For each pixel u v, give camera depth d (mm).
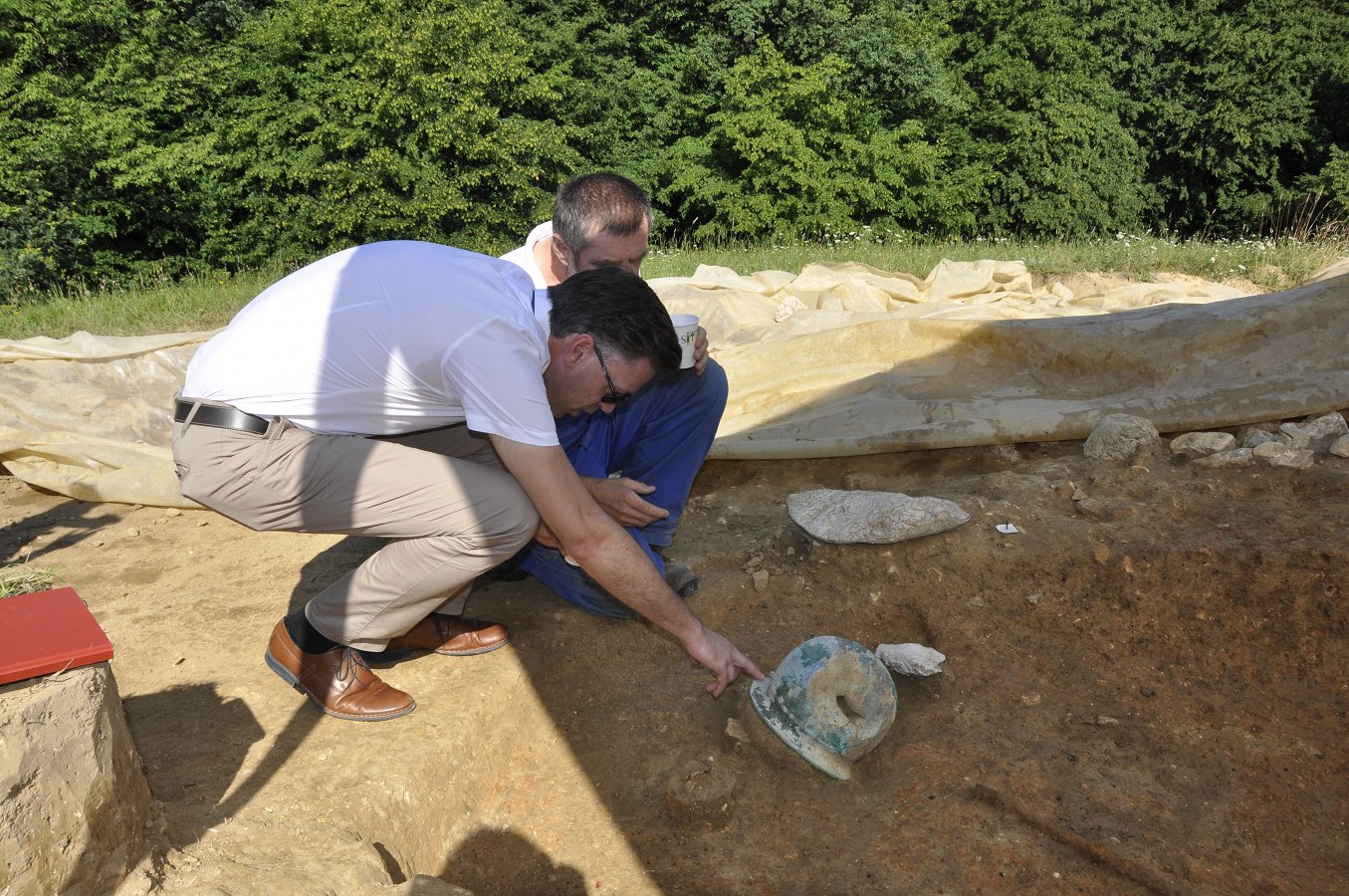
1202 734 2678
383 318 2270
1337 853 2281
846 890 2246
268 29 15562
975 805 2475
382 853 2211
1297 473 3410
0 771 1637
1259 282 7730
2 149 13516
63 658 1775
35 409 4824
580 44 17516
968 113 20141
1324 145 21422
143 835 1971
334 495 2359
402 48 14602
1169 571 3070
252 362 2328
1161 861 2256
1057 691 2887
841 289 6480
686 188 18578
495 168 15500
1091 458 3785
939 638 3109
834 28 17375
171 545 3969
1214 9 21312
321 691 2598
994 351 4348
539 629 3053
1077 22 20469
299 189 16094
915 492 3830
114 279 14180
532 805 2578
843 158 17797
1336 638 2850
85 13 14180
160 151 14391
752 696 2707
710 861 2357
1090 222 19828
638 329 2264
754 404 4469
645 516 2881
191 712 2660
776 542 3580
